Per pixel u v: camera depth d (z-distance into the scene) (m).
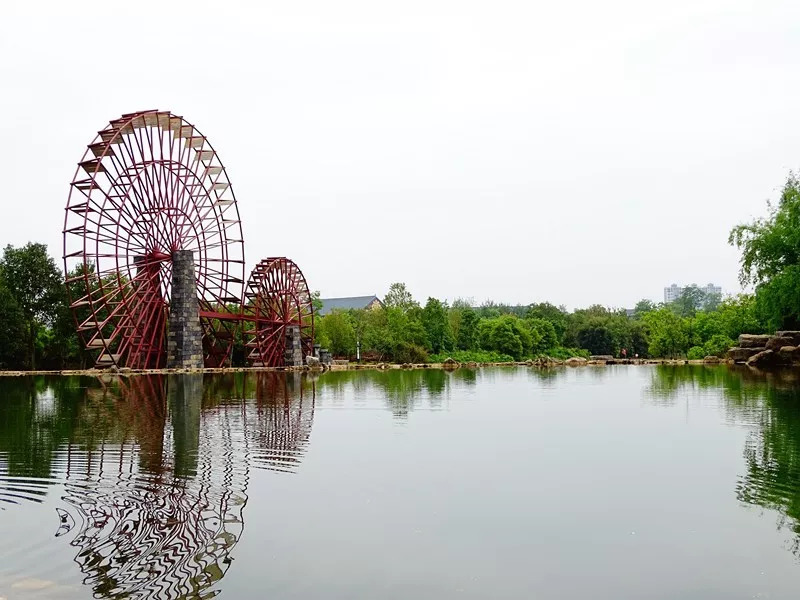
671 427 26.28
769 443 22.36
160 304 70.81
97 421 28.42
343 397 40.28
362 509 14.83
